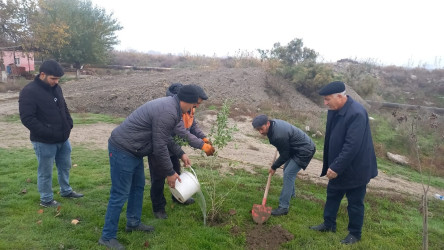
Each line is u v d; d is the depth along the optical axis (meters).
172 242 3.85
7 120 11.33
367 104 19.89
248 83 18.97
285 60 21.66
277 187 6.28
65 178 4.85
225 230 4.28
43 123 4.27
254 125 4.56
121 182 3.61
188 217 4.56
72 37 29.52
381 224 5.14
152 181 4.32
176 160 4.69
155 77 20.09
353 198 4.15
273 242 4.16
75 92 16.84
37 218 4.19
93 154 7.68
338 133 4.02
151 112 3.48
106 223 3.68
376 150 12.38
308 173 8.08
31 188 5.21
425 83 29.14
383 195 6.80
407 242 4.63
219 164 7.43
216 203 4.62
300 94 19.56
